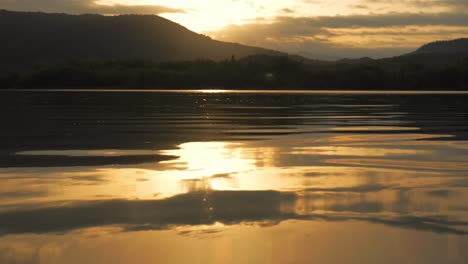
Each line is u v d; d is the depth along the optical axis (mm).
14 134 17984
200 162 11695
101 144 15227
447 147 14641
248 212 6996
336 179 9508
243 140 16469
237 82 158750
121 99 55781
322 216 6797
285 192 8297
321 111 34375
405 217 6723
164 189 8523
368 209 7160
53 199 7727
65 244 5645
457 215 6816
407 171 10492
